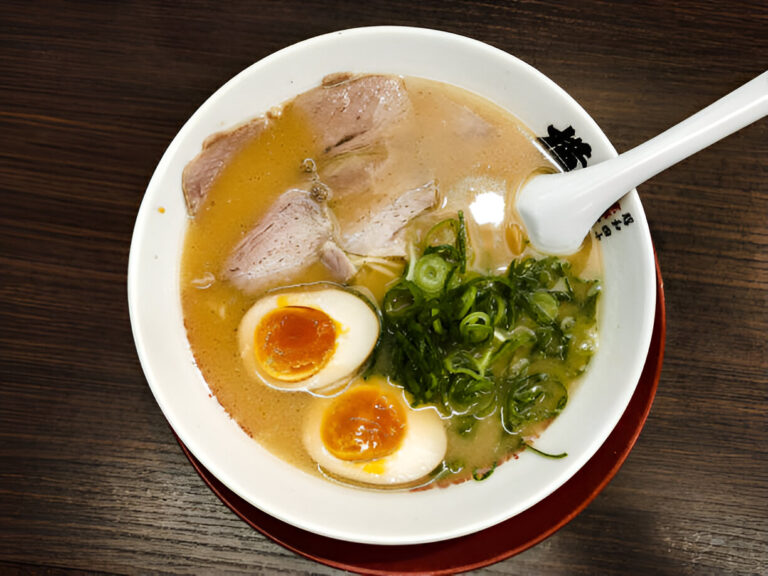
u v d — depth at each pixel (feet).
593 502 0.91
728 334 0.94
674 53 0.99
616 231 0.84
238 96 0.84
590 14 0.99
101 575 0.87
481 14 0.98
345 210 0.88
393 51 0.87
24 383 0.91
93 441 0.90
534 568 0.90
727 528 0.91
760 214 0.96
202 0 0.97
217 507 0.89
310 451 0.83
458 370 0.81
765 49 0.98
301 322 0.85
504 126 0.90
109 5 0.96
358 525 0.76
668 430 0.92
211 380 0.85
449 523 0.76
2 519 0.88
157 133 0.95
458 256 0.85
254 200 0.87
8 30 0.95
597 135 0.84
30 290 0.92
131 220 0.93
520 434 0.83
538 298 0.85
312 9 0.97
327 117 0.89
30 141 0.94
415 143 0.90
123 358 0.91
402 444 0.82
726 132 0.79
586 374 0.84
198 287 0.86
